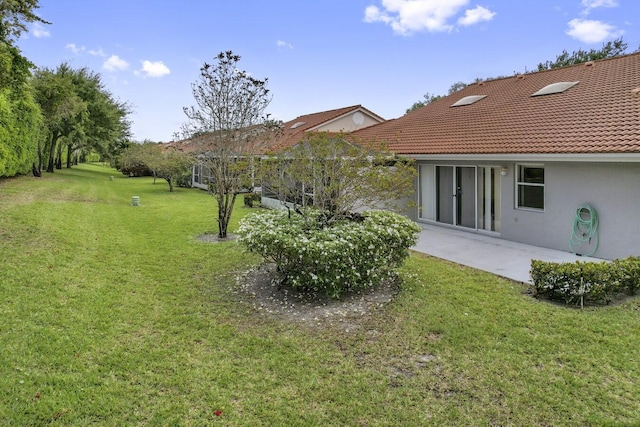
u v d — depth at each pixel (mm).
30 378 3816
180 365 4246
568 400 3701
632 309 5828
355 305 6016
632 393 3791
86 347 4492
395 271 7656
